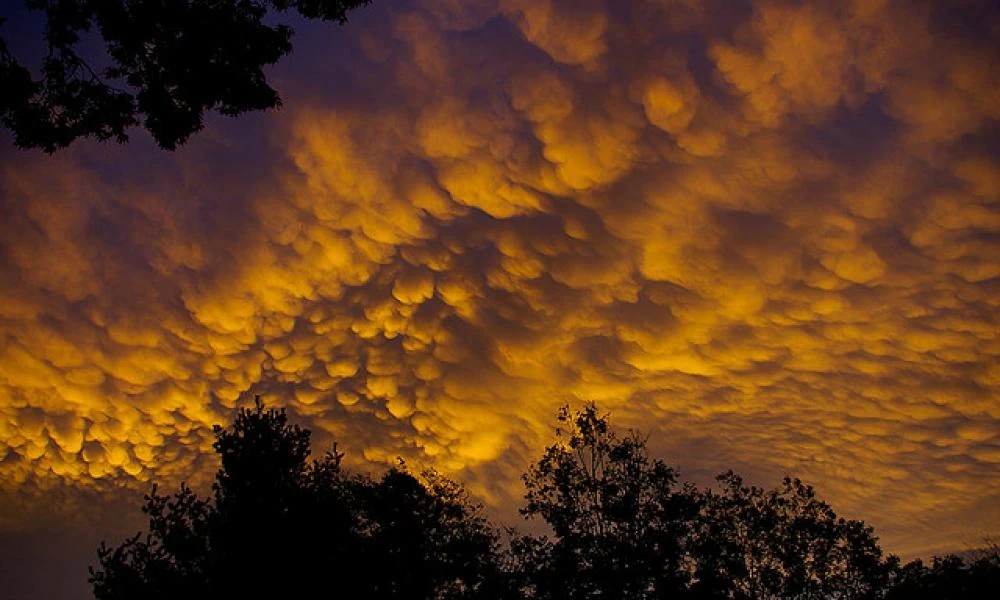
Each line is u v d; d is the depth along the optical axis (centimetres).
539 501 1480
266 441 1241
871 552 1388
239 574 1112
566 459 1499
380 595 1219
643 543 1370
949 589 1338
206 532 1151
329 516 1202
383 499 1310
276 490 1209
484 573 1387
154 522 1136
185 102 1159
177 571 1109
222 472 1224
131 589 1068
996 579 1328
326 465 1305
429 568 1307
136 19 1088
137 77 1147
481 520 1473
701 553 1380
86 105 1130
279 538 1150
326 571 1151
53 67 1104
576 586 1352
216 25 1114
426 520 1352
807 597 1390
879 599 1366
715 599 1330
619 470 1460
